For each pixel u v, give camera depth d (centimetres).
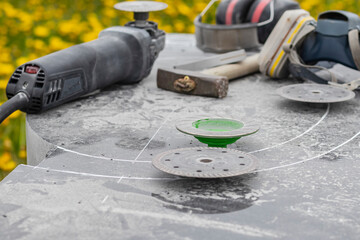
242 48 160
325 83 134
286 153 107
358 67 136
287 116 122
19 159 150
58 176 99
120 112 124
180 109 125
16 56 179
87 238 84
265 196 93
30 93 119
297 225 87
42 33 180
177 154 99
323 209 90
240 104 128
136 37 136
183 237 84
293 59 137
